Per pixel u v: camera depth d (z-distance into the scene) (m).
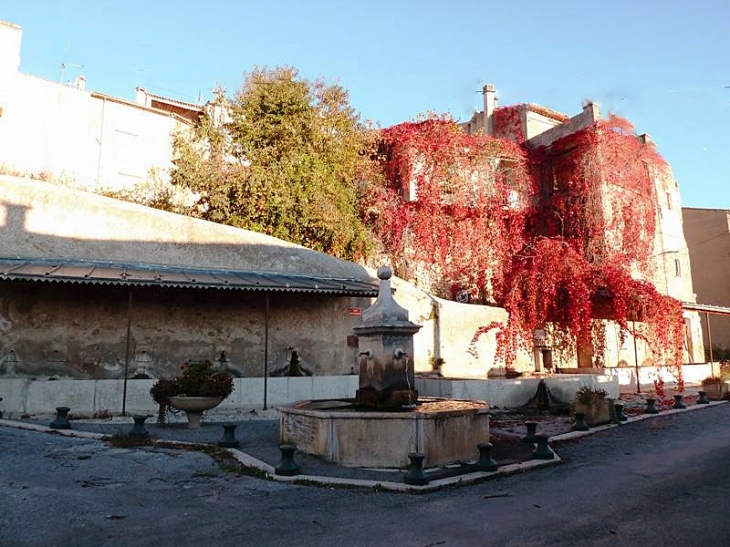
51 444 8.59
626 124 24.78
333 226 19.48
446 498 6.34
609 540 4.91
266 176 19.39
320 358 15.96
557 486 6.98
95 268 13.25
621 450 9.71
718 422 13.36
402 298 17.45
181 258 15.16
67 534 4.91
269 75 22.36
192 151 20.44
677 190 29.41
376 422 7.82
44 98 22.41
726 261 32.38
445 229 22.45
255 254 16.02
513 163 25.23
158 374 14.09
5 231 13.59
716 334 32.31
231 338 15.02
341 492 6.52
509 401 15.25
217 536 4.94
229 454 8.26
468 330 18.62
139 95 28.30
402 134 23.64
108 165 23.52
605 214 23.22
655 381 20.11
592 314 21.58
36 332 13.12
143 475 7.06
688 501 6.26
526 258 21.45
